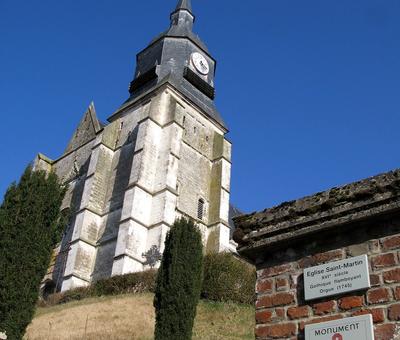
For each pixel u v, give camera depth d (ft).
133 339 72.54
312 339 12.90
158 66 181.06
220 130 182.91
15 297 46.57
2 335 44.21
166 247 70.23
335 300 13.12
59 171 187.42
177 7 204.64
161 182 146.82
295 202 15.10
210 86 187.11
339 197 13.94
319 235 14.15
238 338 76.38
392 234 12.96
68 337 74.54
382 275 12.64
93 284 124.36
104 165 161.79
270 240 14.84
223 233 155.33
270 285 14.58
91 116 191.21
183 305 63.77
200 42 195.62
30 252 48.96
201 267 69.62
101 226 150.41
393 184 12.96
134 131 165.58
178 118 166.61
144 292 109.70
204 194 163.63
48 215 52.34
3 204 51.24
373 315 12.32
